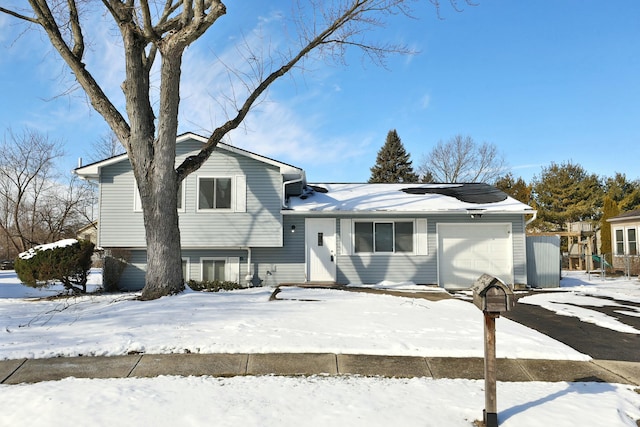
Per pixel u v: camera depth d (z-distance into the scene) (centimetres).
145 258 1474
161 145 1005
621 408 444
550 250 1538
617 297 1234
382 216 1508
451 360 593
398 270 1504
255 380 514
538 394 481
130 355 598
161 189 1005
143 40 1001
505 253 1505
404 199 1628
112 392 463
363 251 1510
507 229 1511
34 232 3366
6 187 3197
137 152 1016
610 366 585
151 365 563
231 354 601
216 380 513
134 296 1063
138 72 1010
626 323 849
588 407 442
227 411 416
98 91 1026
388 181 4391
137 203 1436
